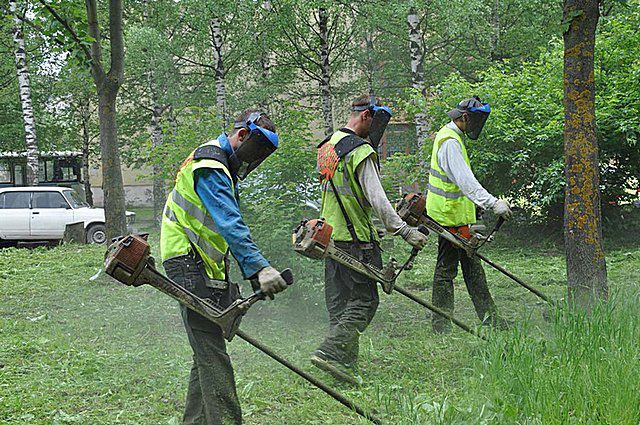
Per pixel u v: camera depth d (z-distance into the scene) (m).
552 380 4.36
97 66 11.23
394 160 14.32
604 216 13.71
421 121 18.30
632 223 13.62
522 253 13.17
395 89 24.48
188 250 3.99
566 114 6.67
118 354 6.62
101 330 7.77
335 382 5.45
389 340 6.69
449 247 6.91
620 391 4.14
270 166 8.16
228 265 4.15
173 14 23.45
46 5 10.70
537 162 13.90
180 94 24.20
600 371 4.41
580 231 6.60
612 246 13.42
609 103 13.12
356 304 5.57
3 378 5.99
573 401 4.23
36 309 9.24
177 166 9.02
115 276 3.74
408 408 4.28
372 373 5.71
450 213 6.91
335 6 21.89
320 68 24.39
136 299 9.70
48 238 19.55
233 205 3.80
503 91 14.38
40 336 7.50
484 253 13.34
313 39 24.00
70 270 12.97
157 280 3.81
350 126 5.72
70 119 28.22
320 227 5.21
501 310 7.93
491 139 13.91
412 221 6.69
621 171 13.67
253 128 3.95
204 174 3.84
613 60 13.96
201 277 3.98
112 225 11.48
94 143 31.64
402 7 19.53
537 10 22.81
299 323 7.73
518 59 23.39
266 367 5.97
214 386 3.93
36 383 5.77
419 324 7.43
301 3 21.41
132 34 22.27
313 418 4.84
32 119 22.19
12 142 26.08
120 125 27.12
